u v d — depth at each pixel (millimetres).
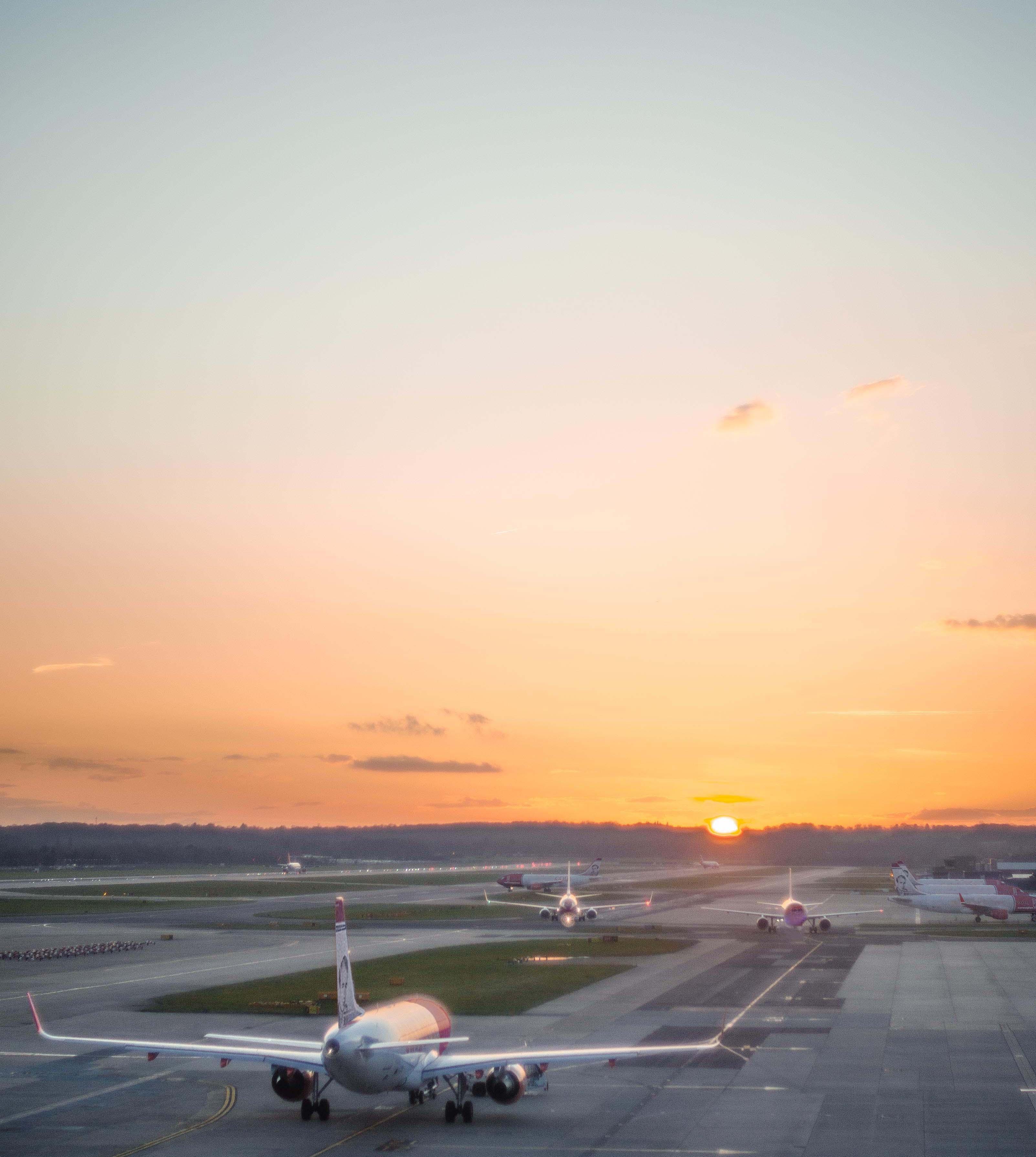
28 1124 44344
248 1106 47250
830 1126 42750
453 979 87875
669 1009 71250
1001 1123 43031
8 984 85688
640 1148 40094
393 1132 42750
